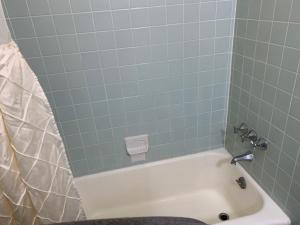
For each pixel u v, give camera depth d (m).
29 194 0.80
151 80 1.55
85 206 1.78
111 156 1.73
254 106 1.45
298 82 1.09
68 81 1.44
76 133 1.59
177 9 1.41
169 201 1.92
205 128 1.82
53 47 1.34
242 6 1.41
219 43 1.55
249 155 1.52
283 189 1.31
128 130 1.67
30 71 0.76
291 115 1.16
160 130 1.73
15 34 1.26
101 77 1.47
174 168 1.87
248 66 1.44
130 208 1.87
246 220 1.29
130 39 1.42
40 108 0.77
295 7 1.04
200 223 0.63
